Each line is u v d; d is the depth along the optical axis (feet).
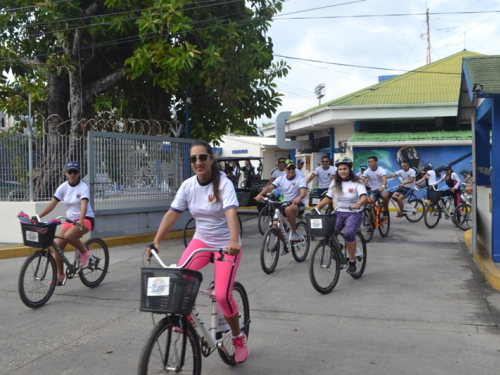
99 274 25.14
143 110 52.80
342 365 14.67
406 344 16.31
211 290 13.85
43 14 38.75
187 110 48.16
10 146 36.91
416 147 70.33
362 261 26.02
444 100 69.97
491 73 25.12
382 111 71.10
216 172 13.62
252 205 60.13
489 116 28.86
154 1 39.06
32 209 35.96
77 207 23.82
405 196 48.96
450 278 25.52
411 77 79.20
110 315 20.12
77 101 43.45
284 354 15.58
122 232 39.40
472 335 17.11
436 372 14.08
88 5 44.45
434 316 19.25
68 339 17.30
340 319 19.06
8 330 18.34
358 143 70.03
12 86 51.16
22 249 34.06
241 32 42.16
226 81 43.37
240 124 50.98
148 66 38.58
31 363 15.20
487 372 14.07
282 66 49.42
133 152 40.29
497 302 20.98
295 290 23.56
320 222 21.84
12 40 48.42
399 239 38.75
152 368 11.21
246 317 15.62
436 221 45.03
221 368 14.60
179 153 44.11
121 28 40.55
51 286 22.02
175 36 40.98
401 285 24.18
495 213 26.08
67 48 44.04
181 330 11.83
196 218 14.10
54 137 37.14
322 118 76.59
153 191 41.83
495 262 26.14
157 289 10.89
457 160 69.31
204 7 42.24
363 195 24.23
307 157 90.99
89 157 37.11
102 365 14.98
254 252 33.94
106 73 46.68
